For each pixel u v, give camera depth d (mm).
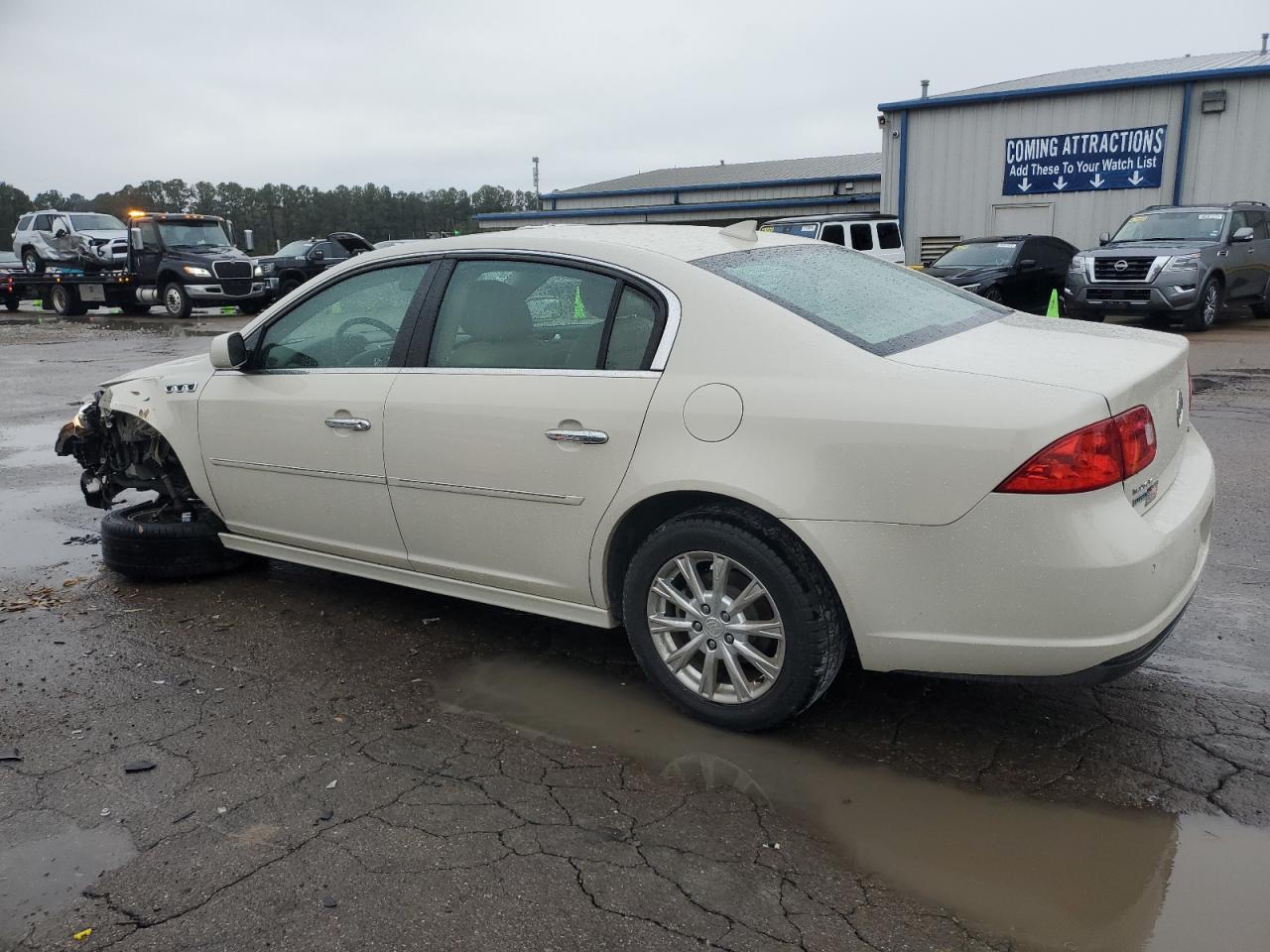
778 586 3178
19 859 2803
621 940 2420
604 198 39656
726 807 2984
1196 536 3113
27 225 28672
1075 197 22547
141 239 24781
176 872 2725
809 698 3238
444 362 3928
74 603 4836
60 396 11750
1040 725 3434
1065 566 2785
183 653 4207
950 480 2869
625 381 3434
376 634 4379
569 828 2885
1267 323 16266
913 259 24562
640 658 3592
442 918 2510
